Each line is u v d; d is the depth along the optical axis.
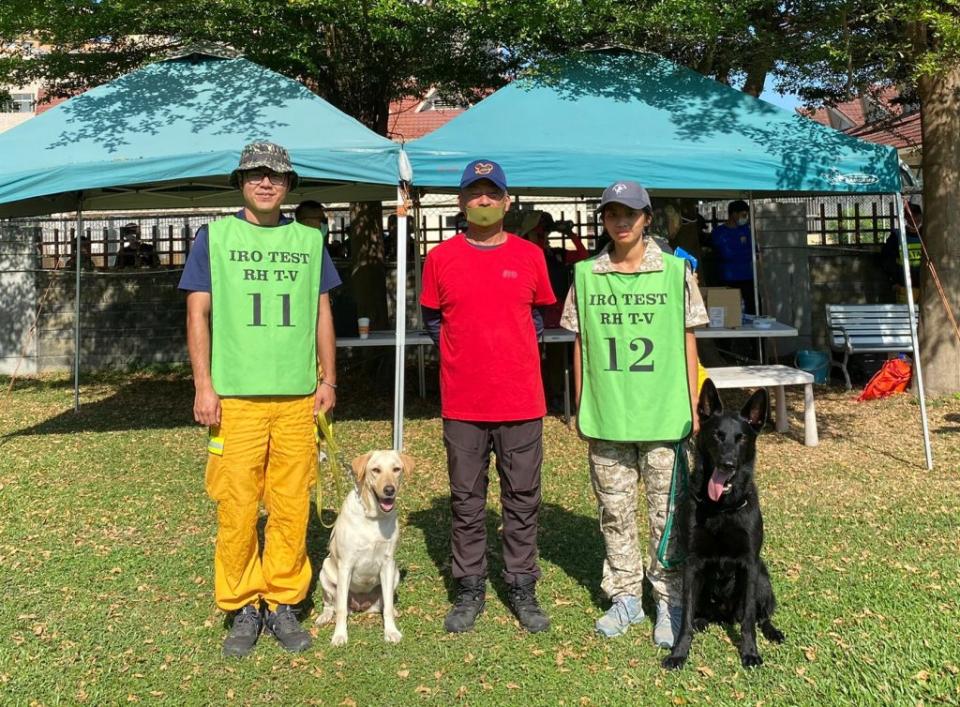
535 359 3.74
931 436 7.22
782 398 7.57
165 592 4.18
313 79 9.80
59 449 7.24
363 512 3.55
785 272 11.12
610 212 3.50
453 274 3.64
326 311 3.74
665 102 7.38
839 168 6.57
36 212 9.02
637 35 8.64
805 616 3.75
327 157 6.28
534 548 3.81
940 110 8.44
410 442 7.32
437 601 4.05
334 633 3.62
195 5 7.70
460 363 3.67
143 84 7.82
